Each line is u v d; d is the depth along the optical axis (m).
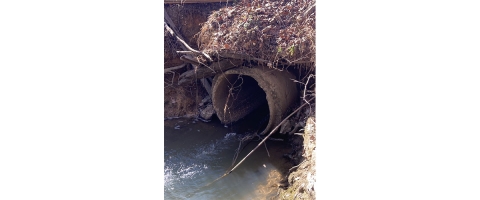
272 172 3.78
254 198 3.39
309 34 4.04
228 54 4.39
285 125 4.54
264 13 4.43
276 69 4.53
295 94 4.87
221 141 4.58
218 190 3.52
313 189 2.91
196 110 5.17
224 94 5.04
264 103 5.62
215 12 4.84
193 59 4.63
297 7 4.35
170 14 5.32
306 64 4.22
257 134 4.66
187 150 4.33
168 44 5.23
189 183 3.65
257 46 4.31
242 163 3.99
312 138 3.58
